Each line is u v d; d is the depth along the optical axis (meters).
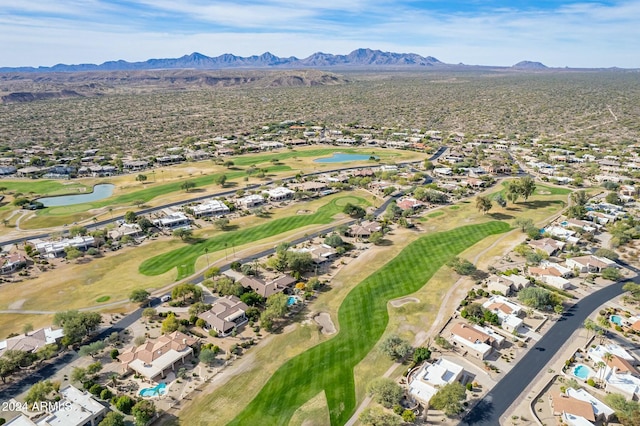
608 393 85.69
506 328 106.00
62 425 75.50
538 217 183.25
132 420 78.75
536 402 83.19
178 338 99.75
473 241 159.62
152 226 178.38
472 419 78.94
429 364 92.06
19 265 141.88
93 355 98.19
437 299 120.50
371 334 105.12
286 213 194.25
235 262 139.88
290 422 78.12
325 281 132.12
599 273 134.75
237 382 88.88
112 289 128.38
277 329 107.88
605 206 192.50
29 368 94.06
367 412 76.44
